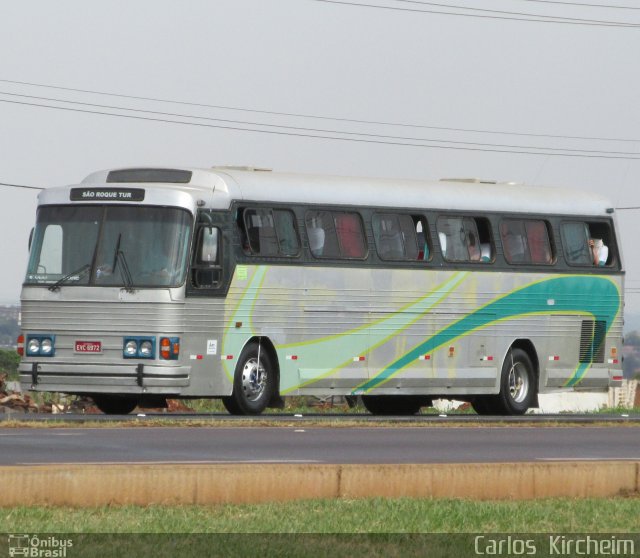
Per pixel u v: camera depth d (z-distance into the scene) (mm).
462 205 68188
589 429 58500
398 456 43000
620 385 72875
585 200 72562
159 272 58531
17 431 48906
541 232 70688
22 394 79000
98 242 59312
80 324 59000
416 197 66812
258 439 47719
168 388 58156
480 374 68000
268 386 61844
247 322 60719
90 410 81250
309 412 81750
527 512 32500
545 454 45500
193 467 32875
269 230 61875
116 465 33844
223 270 59938
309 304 62875
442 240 67312
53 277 59562
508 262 69188
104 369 58562
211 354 59531
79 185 60219
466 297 67688
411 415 70375
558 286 70688
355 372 64188
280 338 61906
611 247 73000
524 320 69562
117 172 62500
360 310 64438
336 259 63844
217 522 29766
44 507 31000
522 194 70562
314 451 43781
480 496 35406
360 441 48219
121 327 58531
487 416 66375
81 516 30031
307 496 33812
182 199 59156
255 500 33125
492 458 43312
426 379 66312
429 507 32688
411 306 66062
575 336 71250
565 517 32062
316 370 63031
